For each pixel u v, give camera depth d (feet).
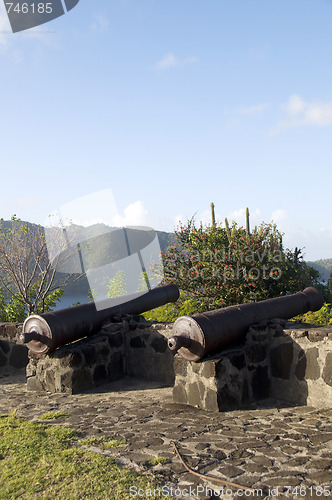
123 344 19.47
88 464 9.41
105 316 19.08
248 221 36.83
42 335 16.92
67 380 16.93
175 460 9.74
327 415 12.78
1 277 32.96
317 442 10.48
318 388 13.89
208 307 30.83
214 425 12.29
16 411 14.37
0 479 8.87
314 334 14.08
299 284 34.37
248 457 9.77
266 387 15.26
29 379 17.78
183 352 14.80
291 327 15.48
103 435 11.54
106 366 18.42
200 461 9.63
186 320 14.62
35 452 10.18
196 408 14.25
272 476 8.75
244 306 16.33
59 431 11.73
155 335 18.80
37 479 8.75
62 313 17.48
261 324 15.43
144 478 8.80
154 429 12.00
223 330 14.67
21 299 31.99
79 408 14.53
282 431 11.46
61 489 8.32
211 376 13.96
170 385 17.93
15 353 21.21
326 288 36.96
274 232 34.47
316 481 8.45
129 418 13.20
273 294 32.01
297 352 14.57
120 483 8.52
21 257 30.71
